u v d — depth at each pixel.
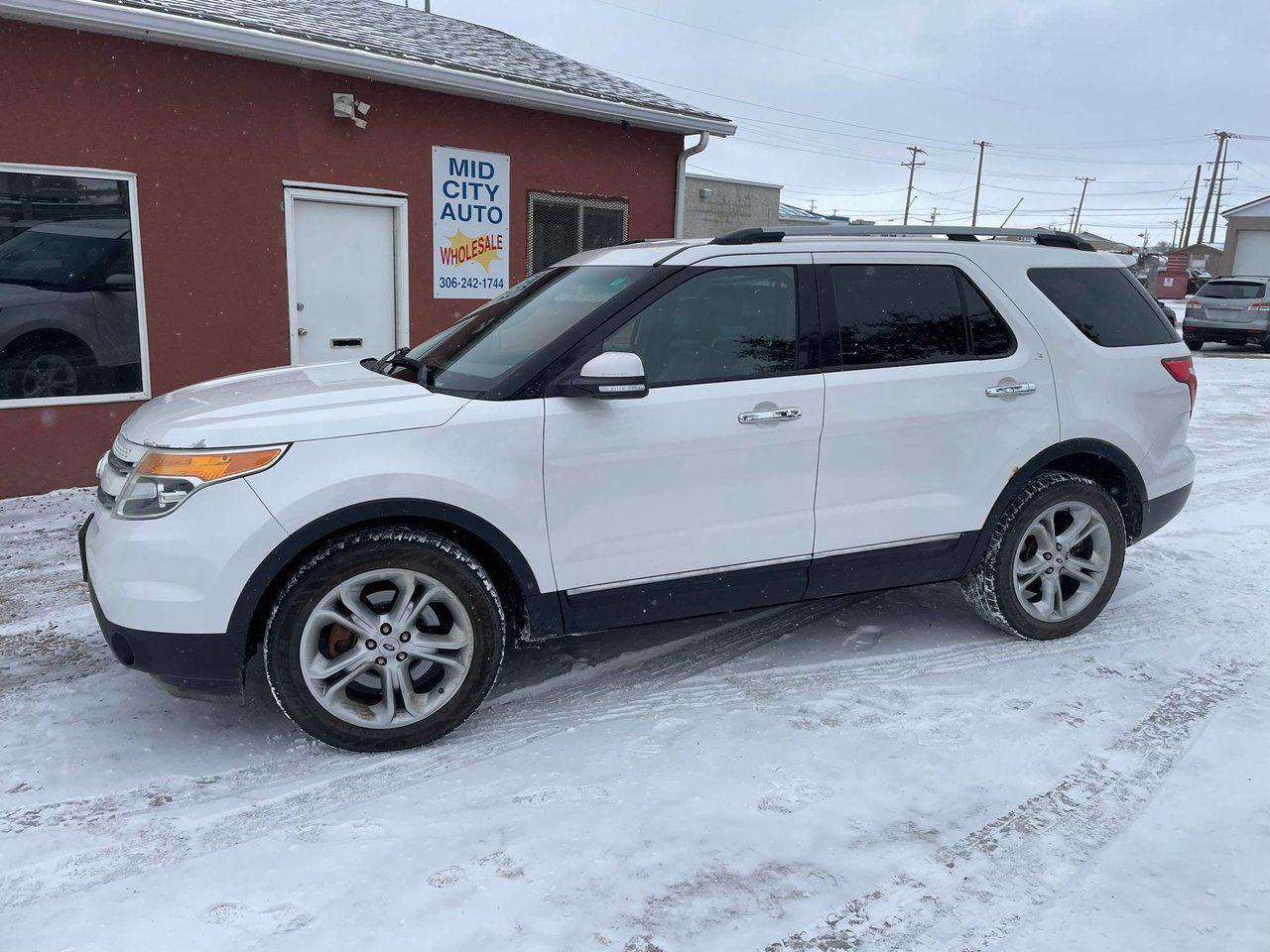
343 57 7.52
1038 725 3.50
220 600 3.00
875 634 4.43
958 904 2.48
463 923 2.37
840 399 3.73
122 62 6.76
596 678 3.93
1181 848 2.74
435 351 3.92
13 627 4.43
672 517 3.54
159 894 2.48
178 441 3.05
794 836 2.78
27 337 6.62
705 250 3.68
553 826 2.81
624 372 3.22
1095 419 4.23
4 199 6.41
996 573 4.15
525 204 9.49
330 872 2.58
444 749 3.32
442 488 3.18
